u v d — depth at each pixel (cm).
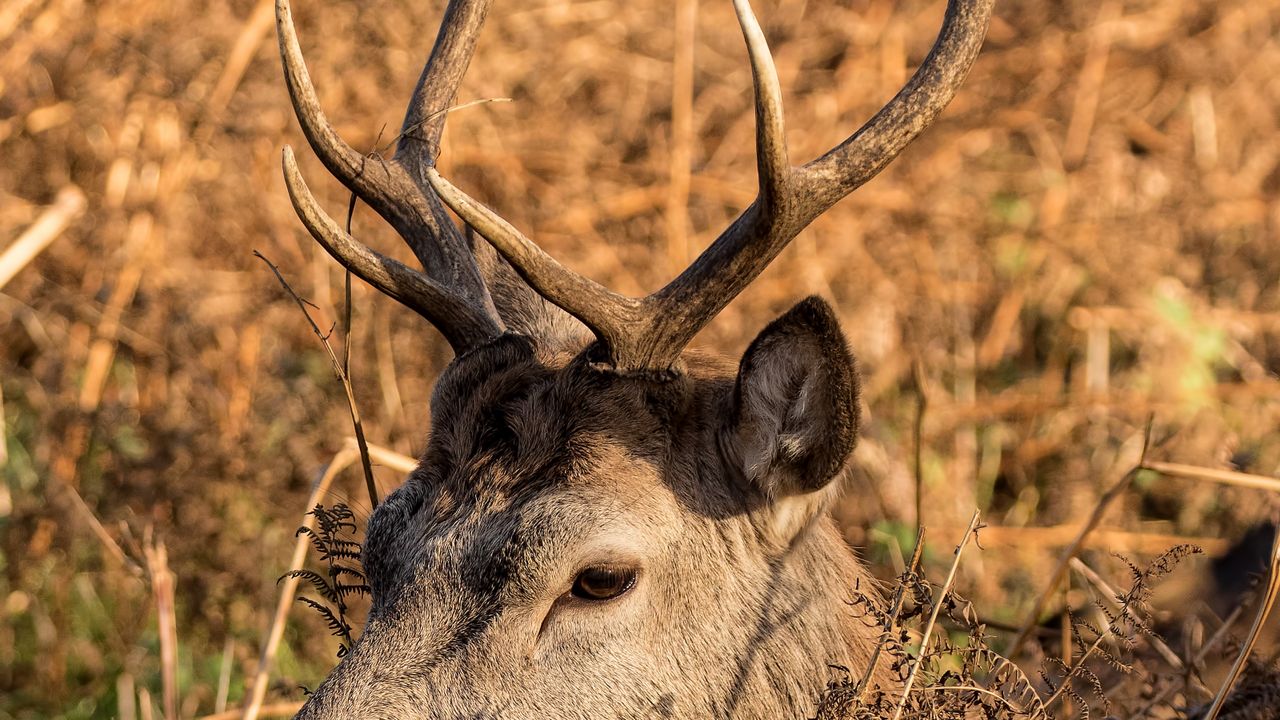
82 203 1363
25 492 1189
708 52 1705
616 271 1415
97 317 1331
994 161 1659
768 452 669
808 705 694
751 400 661
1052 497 1312
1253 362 1452
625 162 1591
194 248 1370
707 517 675
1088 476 1313
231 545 1130
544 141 1549
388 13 1452
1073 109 1698
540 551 638
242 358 1299
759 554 689
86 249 1363
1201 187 1596
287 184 678
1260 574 845
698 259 662
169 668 927
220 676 1041
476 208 633
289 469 1180
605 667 647
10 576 1149
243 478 1164
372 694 625
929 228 1509
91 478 1208
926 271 1485
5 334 1372
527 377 690
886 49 1703
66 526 1139
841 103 1652
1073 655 916
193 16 1470
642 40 1694
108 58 1424
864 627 735
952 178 1577
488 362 700
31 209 1391
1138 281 1492
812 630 700
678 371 676
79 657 1109
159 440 1179
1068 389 1462
